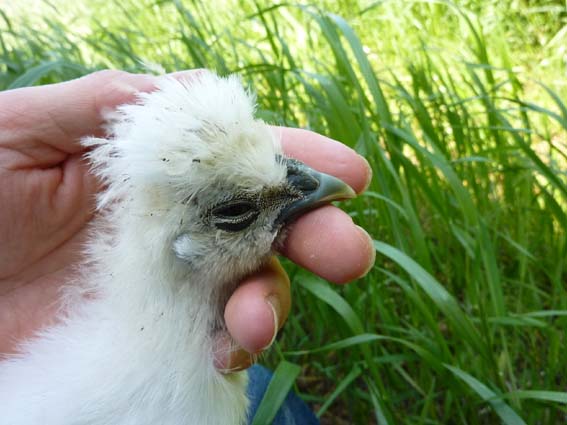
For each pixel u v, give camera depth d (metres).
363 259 0.11
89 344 0.12
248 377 0.16
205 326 0.12
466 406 0.18
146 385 0.11
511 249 0.23
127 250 0.12
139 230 0.11
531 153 0.20
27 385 0.12
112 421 0.11
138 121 0.11
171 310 0.12
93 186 0.14
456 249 0.22
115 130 0.12
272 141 0.12
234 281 0.12
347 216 0.12
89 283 0.13
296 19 0.32
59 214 0.14
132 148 0.11
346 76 0.21
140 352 0.11
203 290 0.12
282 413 0.16
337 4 0.33
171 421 0.11
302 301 0.22
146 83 0.13
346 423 0.21
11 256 0.14
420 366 0.19
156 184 0.11
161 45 0.30
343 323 0.18
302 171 0.12
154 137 0.11
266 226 0.12
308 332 0.23
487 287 0.20
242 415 0.13
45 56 0.26
